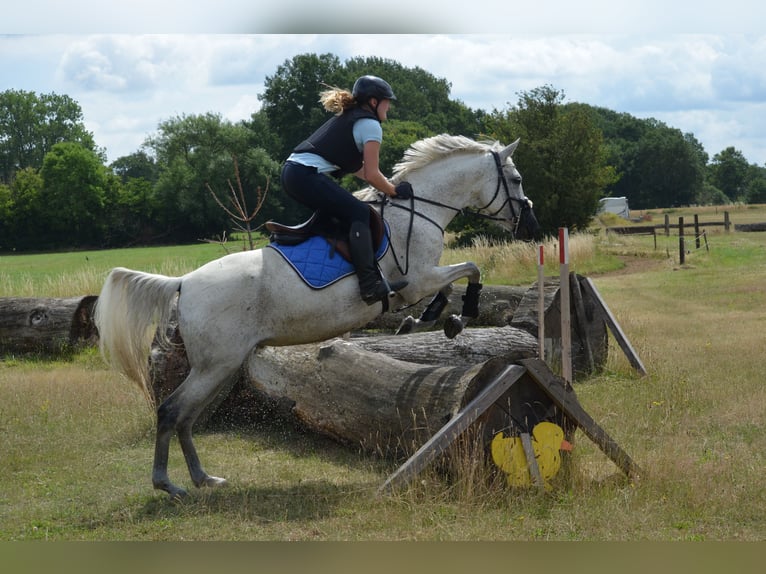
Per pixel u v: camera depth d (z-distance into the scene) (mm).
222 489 6008
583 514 5133
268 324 5883
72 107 93938
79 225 71188
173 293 5934
